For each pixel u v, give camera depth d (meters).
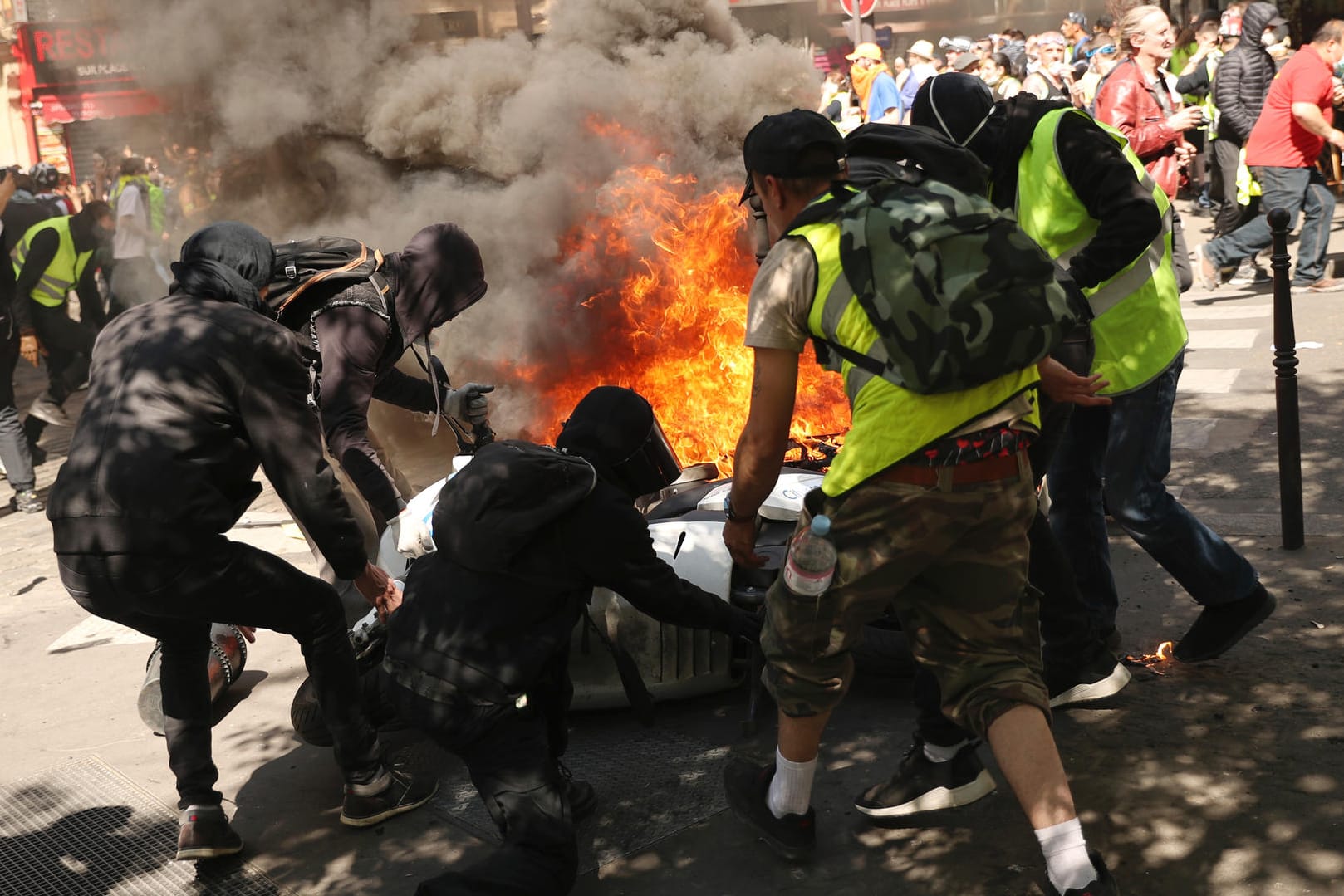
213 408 3.06
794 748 3.01
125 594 3.04
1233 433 6.41
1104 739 3.55
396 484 5.04
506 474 2.90
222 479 3.13
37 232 8.27
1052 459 3.58
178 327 3.10
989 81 14.88
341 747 3.42
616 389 3.18
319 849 3.42
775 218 2.89
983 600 2.79
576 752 3.80
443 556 3.02
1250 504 5.34
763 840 3.18
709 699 4.11
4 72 17.59
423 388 4.53
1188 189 16.28
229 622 3.19
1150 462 3.68
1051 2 21.77
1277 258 4.62
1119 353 3.62
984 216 2.57
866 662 3.97
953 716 2.84
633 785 3.58
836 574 2.74
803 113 2.84
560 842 2.89
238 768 3.93
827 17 19.58
